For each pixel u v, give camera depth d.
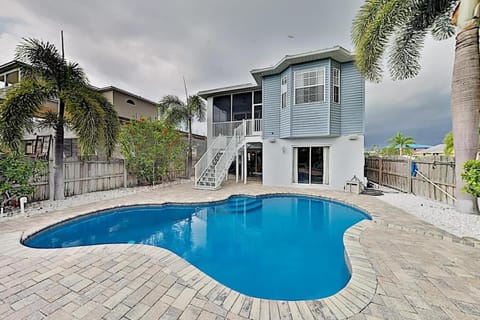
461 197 6.54
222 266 4.49
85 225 6.64
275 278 4.00
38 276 3.17
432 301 2.63
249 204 9.32
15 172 6.36
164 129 12.88
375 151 32.44
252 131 13.49
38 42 7.19
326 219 7.50
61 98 7.41
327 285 3.76
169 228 6.75
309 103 11.20
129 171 11.92
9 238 4.62
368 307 2.55
